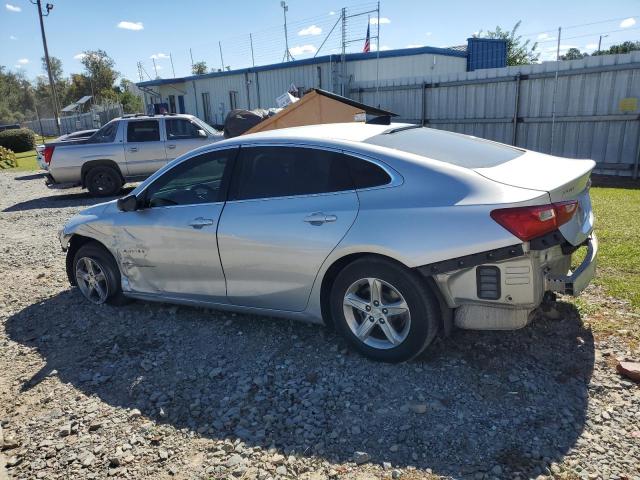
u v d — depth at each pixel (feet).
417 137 13.03
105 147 42.68
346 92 57.41
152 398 11.17
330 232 11.57
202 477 8.73
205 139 44.14
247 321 14.74
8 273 21.53
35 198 45.78
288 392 11.03
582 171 11.43
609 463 8.32
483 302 10.45
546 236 9.96
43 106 333.21
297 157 12.54
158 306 16.44
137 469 9.04
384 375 11.32
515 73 42.32
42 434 10.21
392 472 8.50
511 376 10.90
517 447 8.83
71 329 15.21
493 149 12.94
